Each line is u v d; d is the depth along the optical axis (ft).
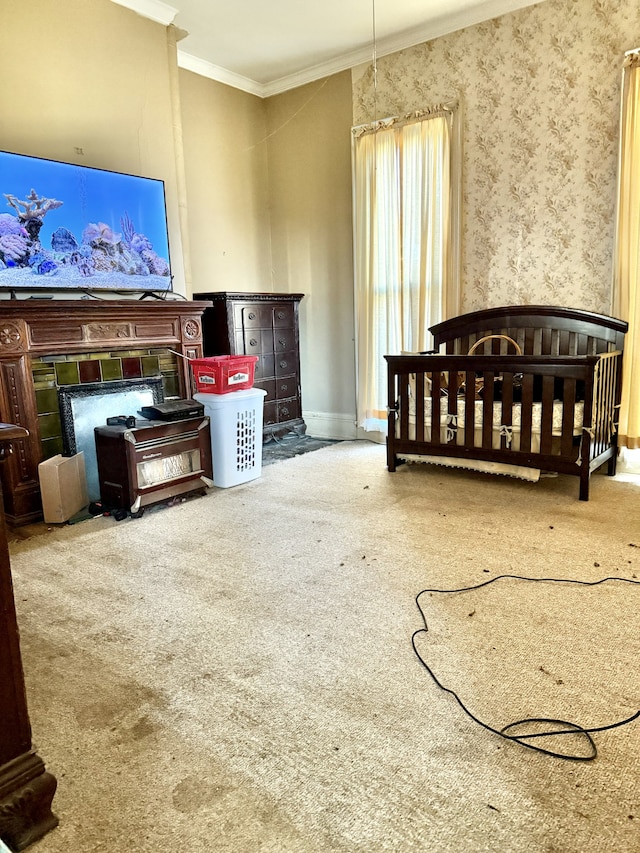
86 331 10.55
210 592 7.05
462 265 13.73
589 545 8.09
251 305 14.89
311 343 17.10
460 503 10.16
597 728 4.51
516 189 12.79
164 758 4.34
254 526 9.36
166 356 12.44
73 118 10.89
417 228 14.08
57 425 10.47
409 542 8.41
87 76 11.07
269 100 16.74
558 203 12.32
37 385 10.07
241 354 14.71
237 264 16.48
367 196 14.83
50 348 10.01
